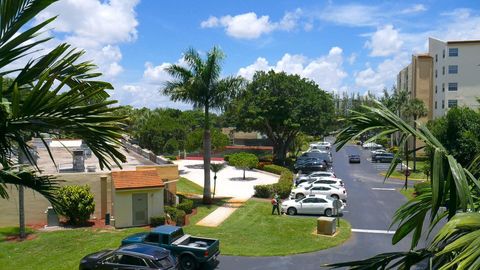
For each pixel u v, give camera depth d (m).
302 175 45.22
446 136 29.38
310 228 24.42
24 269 17.44
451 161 4.50
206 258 17.09
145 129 53.50
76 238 21.77
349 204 32.62
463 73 66.06
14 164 6.19
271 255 19.53
